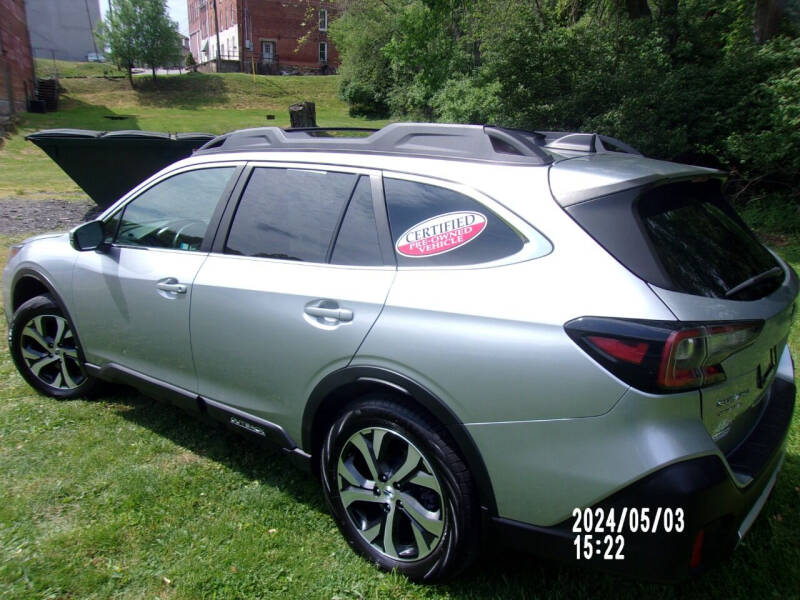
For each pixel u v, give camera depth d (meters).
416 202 2.41
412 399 2.31
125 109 36.97
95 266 3.44
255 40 53.75
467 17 17.73
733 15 12.38
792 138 9.14
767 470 2.17
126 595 2.34
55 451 3.30
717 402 1.96
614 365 1.84
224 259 2.91
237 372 2.84
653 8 14.89
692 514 1.79
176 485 3.02
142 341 3.25
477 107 15.71
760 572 2.51
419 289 2.26
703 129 10.49
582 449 1.92
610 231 2.01
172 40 42.50
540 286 2.03
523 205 2.16
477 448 2.11
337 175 2.68
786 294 2.33
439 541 2.27
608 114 10.80
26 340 3.93
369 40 35.78
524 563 2.54
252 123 32.94
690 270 2.01
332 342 2.44
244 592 2.36
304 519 2.81
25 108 32.31
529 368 1.98
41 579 2.38
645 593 2.39
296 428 2.68
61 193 14.01
